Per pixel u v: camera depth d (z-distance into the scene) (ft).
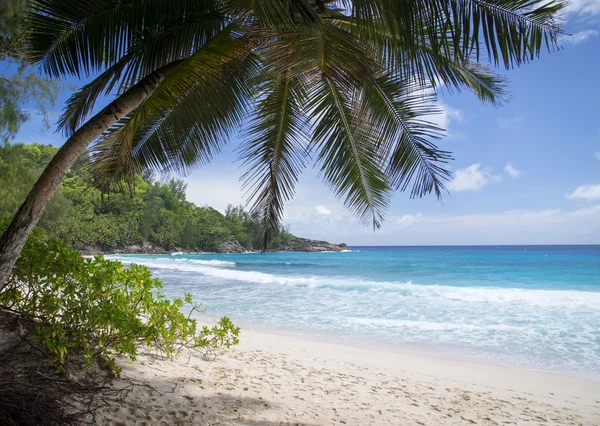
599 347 22.89
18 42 19.90
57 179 9.02
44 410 6.85
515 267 107.96
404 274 88.02
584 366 19.31
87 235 253.03
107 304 9.71
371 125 14.71
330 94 14.71
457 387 15.55
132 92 10.25
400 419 10.92
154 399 9.45
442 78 12.06
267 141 15.93
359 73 12.04
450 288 53.26
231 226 359.46
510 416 12.31
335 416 10.50
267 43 10.95
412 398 13.37
